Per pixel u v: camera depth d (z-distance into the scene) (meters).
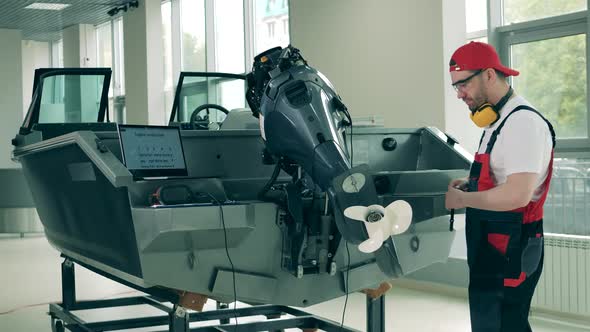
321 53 6.91
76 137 2.36
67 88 3.88
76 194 2.59
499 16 5.50
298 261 2.23
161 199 2.16
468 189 2.00
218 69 10.36
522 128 1.81
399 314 4.68
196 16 10.78
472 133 5.73
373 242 1.81
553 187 4.79
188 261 2.17
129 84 11.77
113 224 2.31
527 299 1.93
